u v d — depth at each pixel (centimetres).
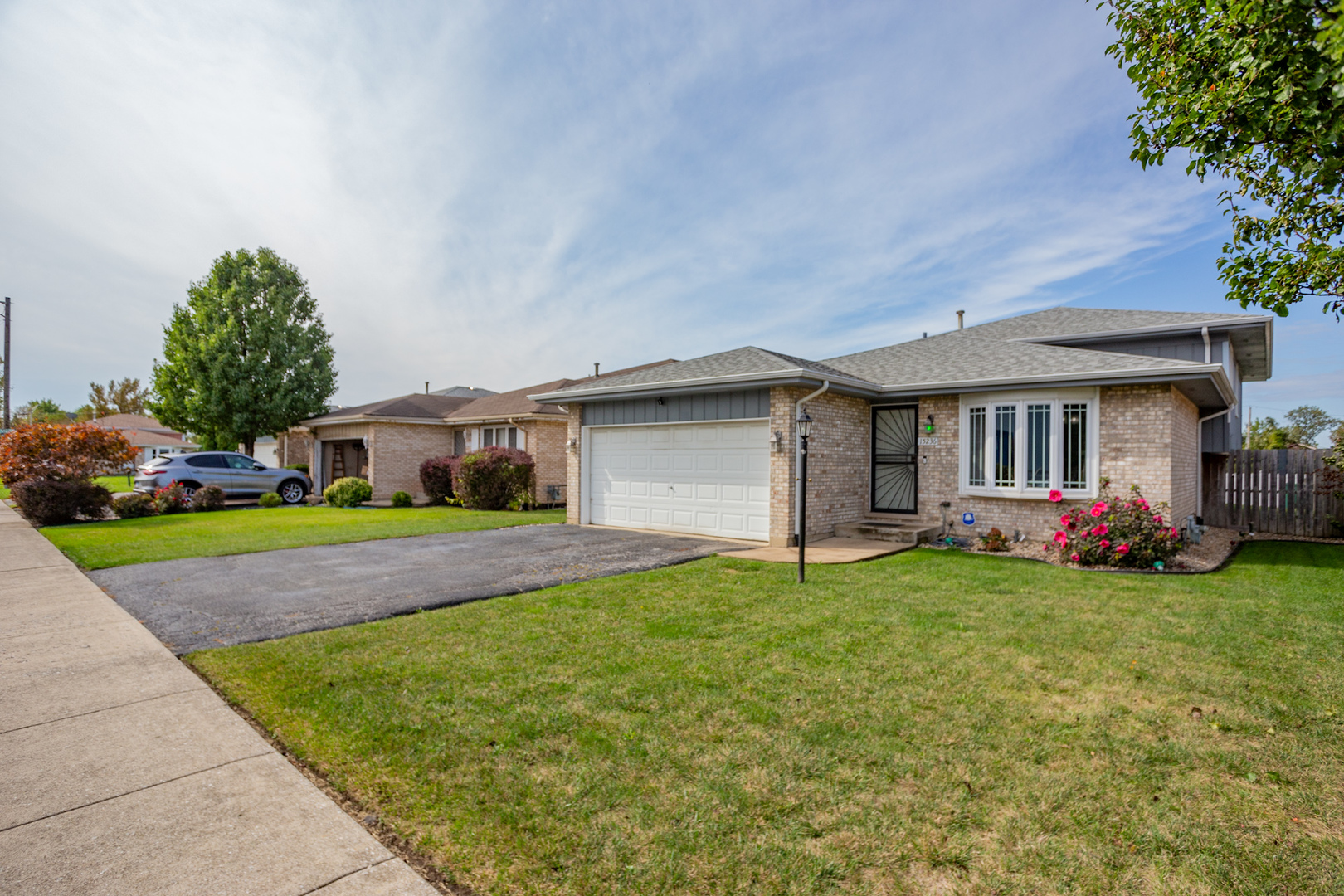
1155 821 263
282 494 2072
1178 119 316
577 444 1411
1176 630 536
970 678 423
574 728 347
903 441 1232
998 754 318
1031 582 734
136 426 4694
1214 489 1391
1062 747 326
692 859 235
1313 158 291
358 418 2136
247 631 559
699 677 424
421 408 2350
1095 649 485
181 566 885
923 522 1163
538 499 1958
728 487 1149
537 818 263
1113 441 993
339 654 484
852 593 676
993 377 1047
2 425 2639
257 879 226
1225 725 352
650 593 681
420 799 280
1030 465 1051
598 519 1384
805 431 737
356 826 262
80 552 1000
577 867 231
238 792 288
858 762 310
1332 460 1211
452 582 760
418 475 2262
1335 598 653
